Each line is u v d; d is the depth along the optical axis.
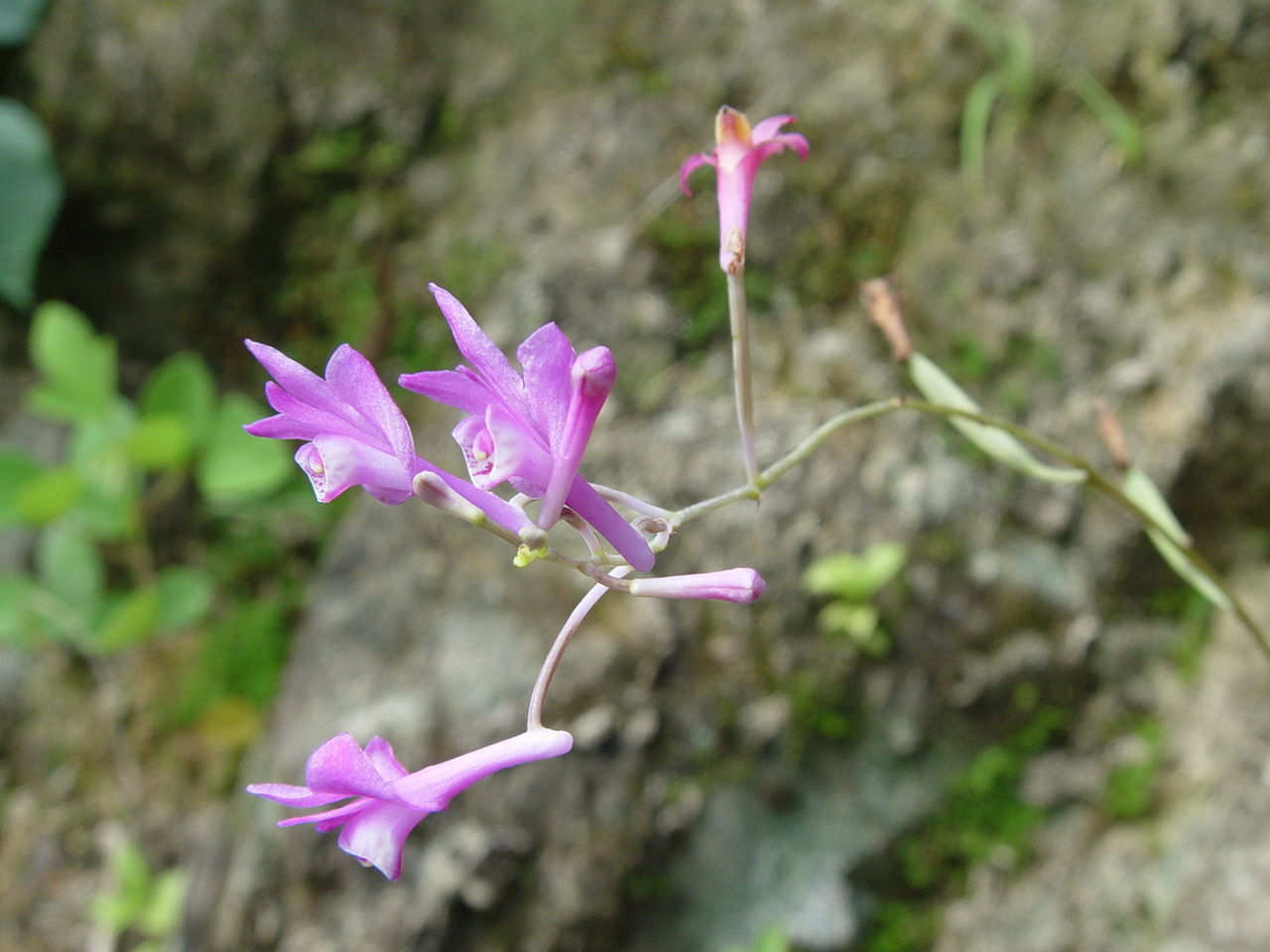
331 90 0.28
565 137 0.27
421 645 0.23
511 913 0.22
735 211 0.14
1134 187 0.26
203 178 0.28
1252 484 0.25
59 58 0.27
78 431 0.27
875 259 0.26
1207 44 0.25
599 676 0.23
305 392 0.11
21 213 0.25
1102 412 0.17
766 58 0.27
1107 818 0.24
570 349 0.11
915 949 0.24
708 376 0.25
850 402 0.25
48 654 0.27
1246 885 0.22
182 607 0.25
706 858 0.23
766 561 0.23
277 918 0.22
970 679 0.24
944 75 0.26
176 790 0.26
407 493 0.12
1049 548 0.25
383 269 0.28
